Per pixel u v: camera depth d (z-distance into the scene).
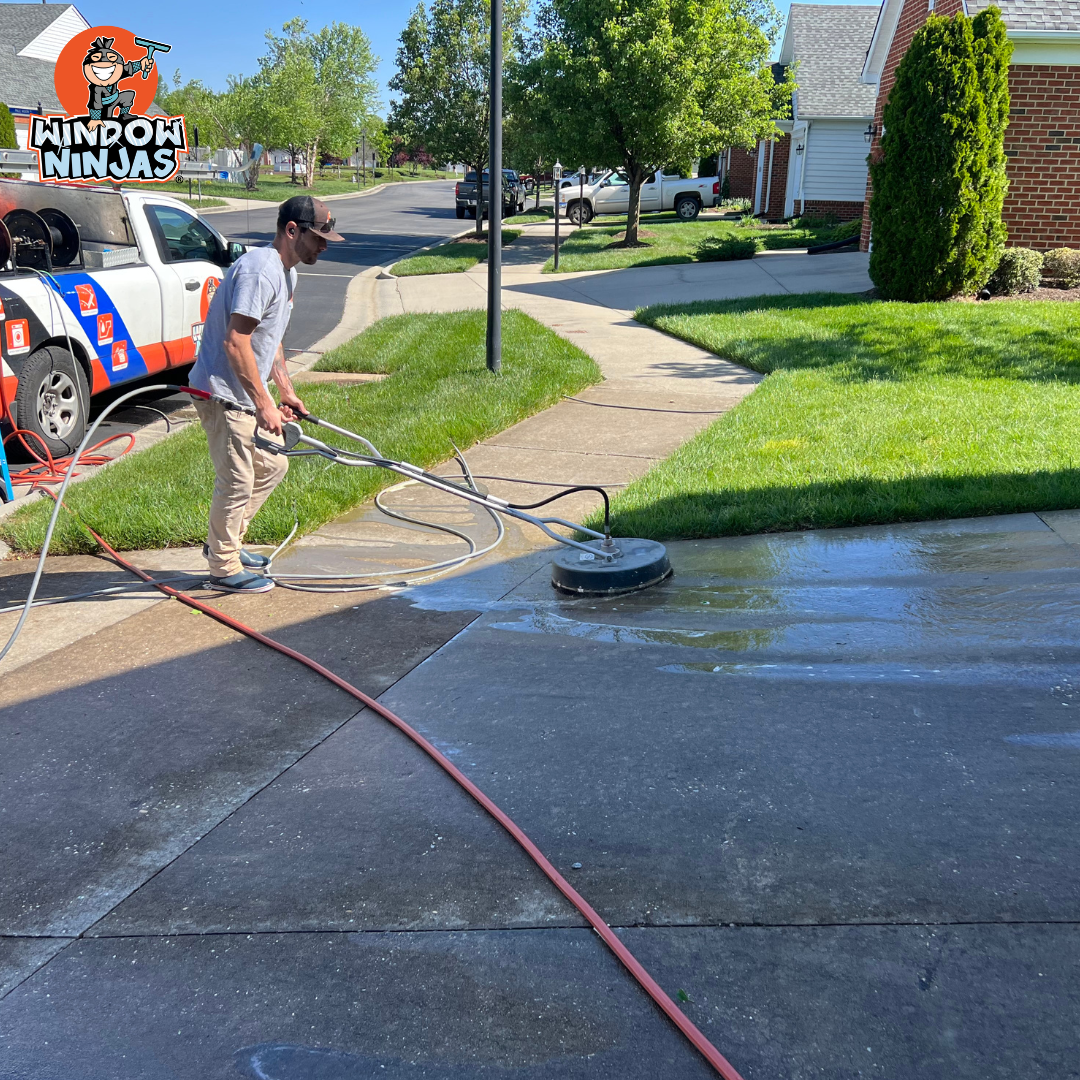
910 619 4.03
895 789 2.86
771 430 6.80
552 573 4.69
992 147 11.43
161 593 4.79
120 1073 2.05
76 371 7.15
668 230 25.80
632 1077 1.97
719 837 2.69
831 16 30.50
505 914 2.46
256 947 2.40
